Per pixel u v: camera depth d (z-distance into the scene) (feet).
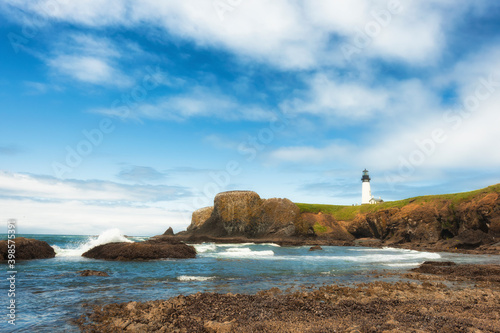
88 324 30.76
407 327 29.66
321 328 29.68
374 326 29.84
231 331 29.04
